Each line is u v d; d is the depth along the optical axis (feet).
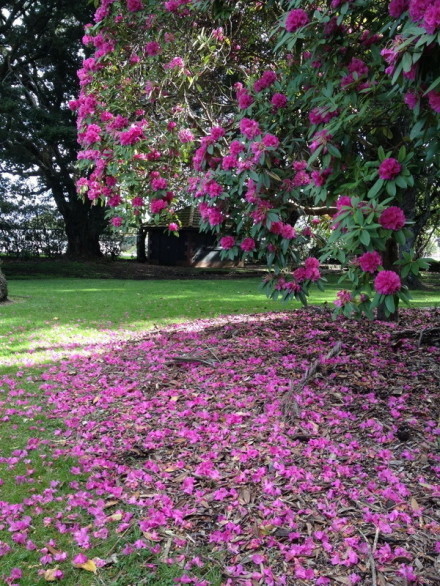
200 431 11.53
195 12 15.48
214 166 12.64
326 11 9.62
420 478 9.01
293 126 12.03
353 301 10.03
